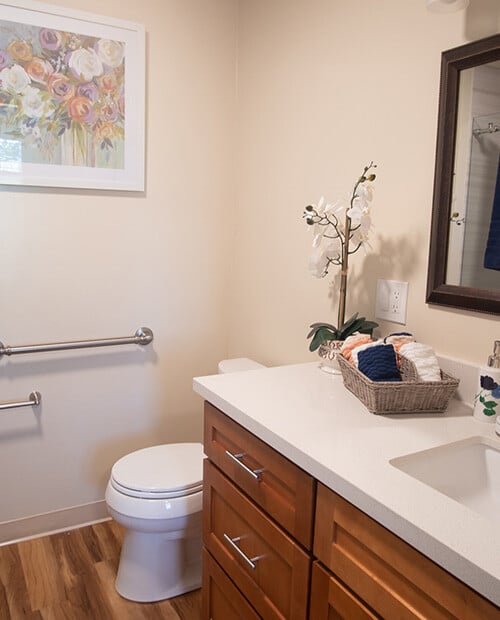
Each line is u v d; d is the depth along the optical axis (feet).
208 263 7.72
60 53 6.30
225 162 7.62
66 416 7.02
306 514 3.42
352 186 5.52
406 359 4.25
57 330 6.79
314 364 5.45
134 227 7.09
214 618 4.91
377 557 2.88
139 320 7.32
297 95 6.27
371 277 5.33
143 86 6.80
